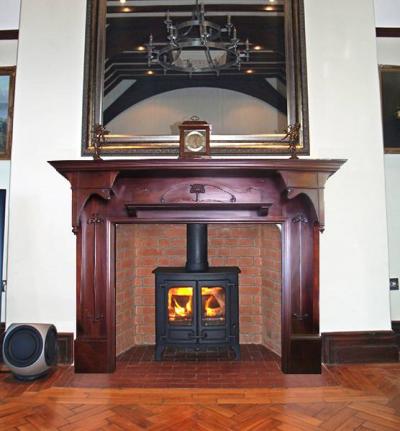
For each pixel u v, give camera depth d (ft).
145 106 9.25
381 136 9.11
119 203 8.50
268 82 9.27
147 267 10.18
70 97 9.11
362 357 8.82
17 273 8.86
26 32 9.20
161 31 9.39
